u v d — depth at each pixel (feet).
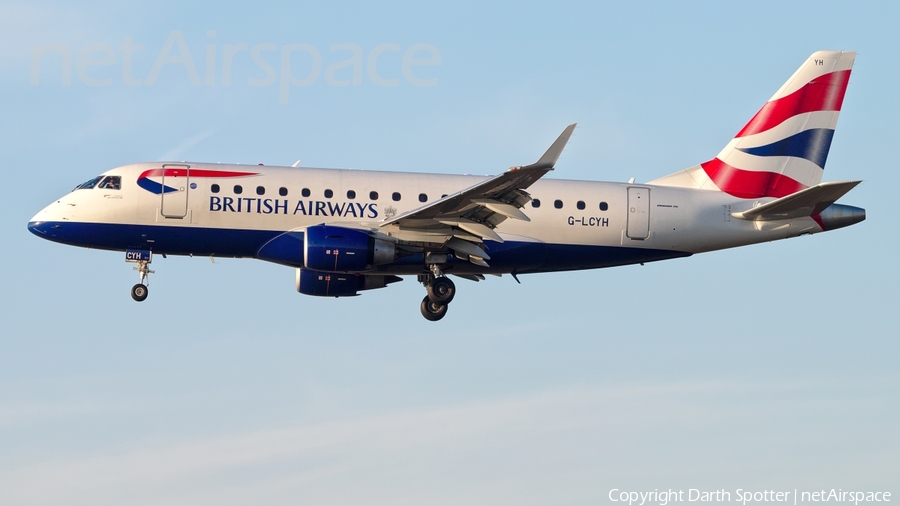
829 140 437.99
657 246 423.64
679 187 433.48
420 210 375.04
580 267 426.92
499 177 350.02
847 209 424.87
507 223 410.31
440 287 411.75
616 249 420.36
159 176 394.11
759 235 426.10
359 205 398.42
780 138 436.35
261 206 393.29
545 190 416.05
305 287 424.87
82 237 392.27
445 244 400.26
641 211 419.54
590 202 416.26
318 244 384.68
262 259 399.24
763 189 433.48
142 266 401.90
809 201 401.90
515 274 427.33
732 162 434.71
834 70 439.63
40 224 394.11
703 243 426.92
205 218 392.27
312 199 396.37
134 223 391.45
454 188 407.03
